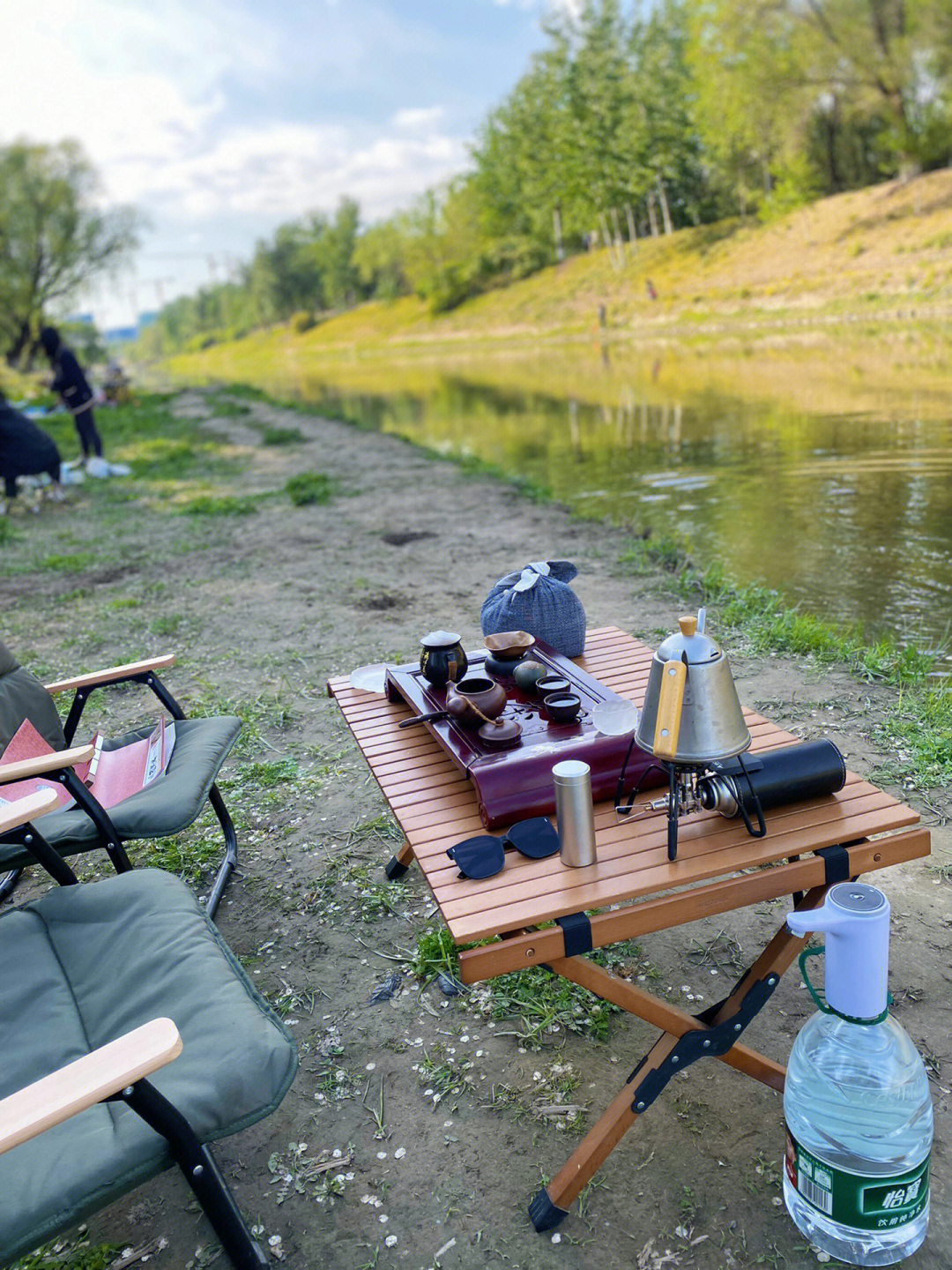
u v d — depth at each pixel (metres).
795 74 37.78
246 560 7.67
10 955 1.97
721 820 1.94
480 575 6.62
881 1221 1.65
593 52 46.41
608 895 1.72
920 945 2.49
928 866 2.82
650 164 46.66
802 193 40.03
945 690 3.92
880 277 29.48
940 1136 1.93
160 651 5.52
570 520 8.19
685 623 1.75
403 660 4.97
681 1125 2.03
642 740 1.77
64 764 2.34
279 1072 1.60
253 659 5.23
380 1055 2.32
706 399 15.95
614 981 1.79
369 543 7.92
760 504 8.21
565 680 2.38
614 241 55.97
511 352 40.53
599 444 12.80
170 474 13.16
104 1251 1.87
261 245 99.25
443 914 1.71
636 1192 1.88
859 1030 1.65
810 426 11.87
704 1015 1.95
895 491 8.15
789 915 1.59
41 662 5.48
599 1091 2.15
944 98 35.66
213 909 2.96
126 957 1.93
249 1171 2.02
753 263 38.44
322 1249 1.83
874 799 1.96
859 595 5.62
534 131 52.06
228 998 1.75
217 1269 1.82
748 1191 1.87
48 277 48.31
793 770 1.88
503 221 60.75
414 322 68.62
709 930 2.67
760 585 5.91
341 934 2.81
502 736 2.10
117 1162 1.44
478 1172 1.97
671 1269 1.73
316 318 96.94
